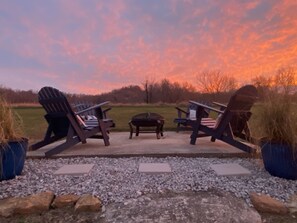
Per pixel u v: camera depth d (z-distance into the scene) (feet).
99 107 15.60
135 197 8.15
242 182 9.18
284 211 7.41
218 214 7.21
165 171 10.27
